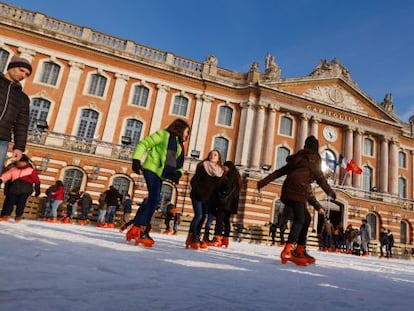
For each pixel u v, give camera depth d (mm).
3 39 21891
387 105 32250
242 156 25266
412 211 28750
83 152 21266
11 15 22453
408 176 31156
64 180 20609
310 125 27812
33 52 22438
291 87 27875
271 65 28297
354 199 26266
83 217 16906
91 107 23281
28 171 8711
